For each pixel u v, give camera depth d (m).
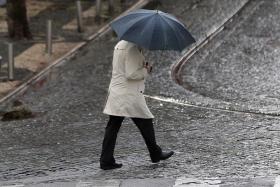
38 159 25.47
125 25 21.02
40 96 39.19
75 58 48.22
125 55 21.50
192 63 44.00
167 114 31.88
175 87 38.00
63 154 25.98
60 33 54.59
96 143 27.45
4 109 37.22
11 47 43.38
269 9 56.56
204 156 23.70
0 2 47.62
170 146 25.59
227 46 47.50
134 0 63.41
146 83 39.41
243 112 31.64
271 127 28.12
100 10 59.12
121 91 21.73
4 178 22.75
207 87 37.88
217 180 19.78
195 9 58.25
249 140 25.92
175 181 19.86
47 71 45.16
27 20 53.25
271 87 37.16
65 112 34.47
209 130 28.14
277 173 20.69
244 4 58.56
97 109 34.38
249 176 20.39
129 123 30.62
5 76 44.09
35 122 32.88
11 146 28.34
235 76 40.19
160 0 62.53
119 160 23.83
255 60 43.78
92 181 20.59
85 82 41.25
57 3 64.56
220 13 56.16
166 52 46.84
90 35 54.12
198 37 49.94
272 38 48.84
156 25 20.73
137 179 20.47
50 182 21.14
